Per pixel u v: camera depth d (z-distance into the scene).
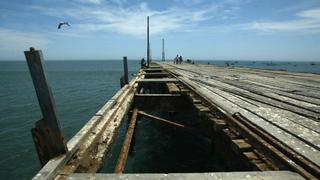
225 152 4.38
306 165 2.50
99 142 3.74
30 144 12.90
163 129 12.77
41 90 2.65
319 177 2.34
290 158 2.74
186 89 8.48
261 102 5.75
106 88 40.34
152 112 16.34
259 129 3.71
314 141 3.09
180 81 10.73
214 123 4.41
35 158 11.12
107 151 3.59
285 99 6.08
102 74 84.00
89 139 3.62
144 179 2.35
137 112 7.46
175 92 8.21
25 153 11.66
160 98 7.89
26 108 22.88
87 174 2.47
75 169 2.73
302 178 2.35
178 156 9.04
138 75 15.86
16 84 48.25
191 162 8.48
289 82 10.16
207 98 6.23
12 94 32.97
